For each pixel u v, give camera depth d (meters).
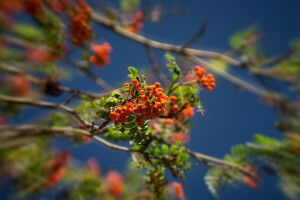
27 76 4.19
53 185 4.80
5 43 4.11
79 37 3.96
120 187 5.43
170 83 2.84
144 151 2.76
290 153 4.21
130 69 1.94
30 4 3.74
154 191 2.87
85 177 5.26
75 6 4.01
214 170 3.45
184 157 2.75
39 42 4.12
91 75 4.50
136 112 1.96
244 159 3.78
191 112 2.88
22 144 4.10
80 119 2.84
